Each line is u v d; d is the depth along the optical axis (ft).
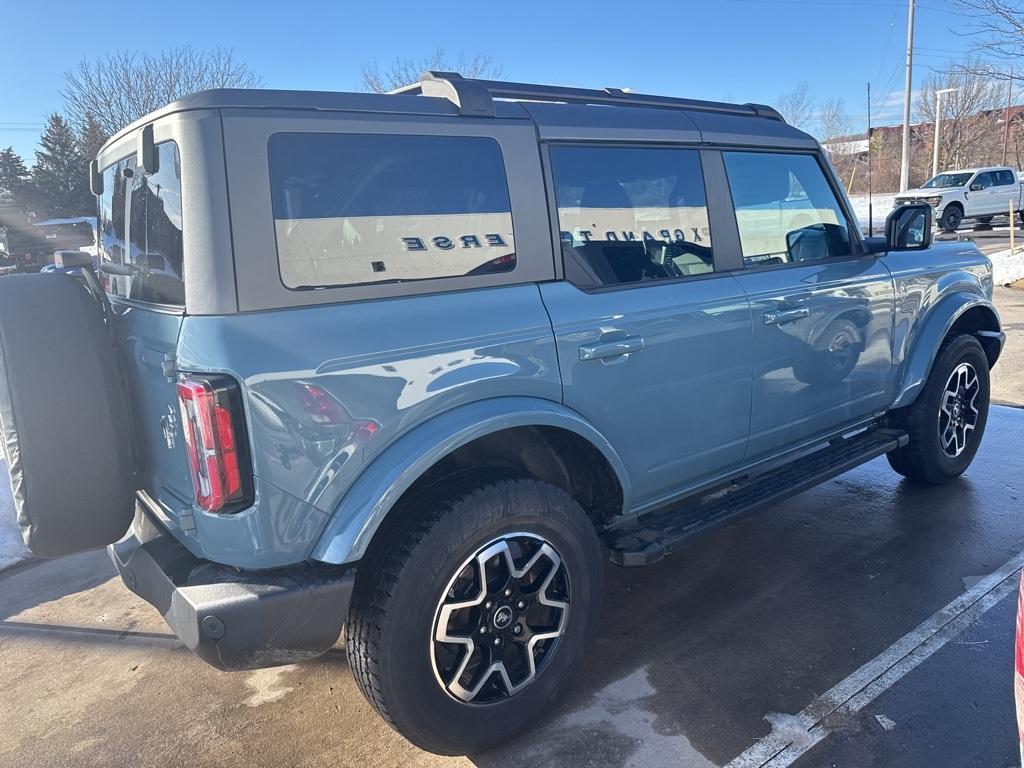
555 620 9.02
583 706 9.45
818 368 12.27
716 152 11.22
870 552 13.08
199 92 7.24
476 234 8.57
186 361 6.95
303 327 7.25
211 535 7.27
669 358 10.06
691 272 10.65
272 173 7.29
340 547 7.29
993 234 72.23
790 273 11.87
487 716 8.45
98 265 11.13
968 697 9.24
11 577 14.70
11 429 7.54
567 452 9.83
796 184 12.46
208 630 7.06
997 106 104.01
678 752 8.57
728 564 13.01
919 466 15.03
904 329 13.87
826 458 12.92
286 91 7.59
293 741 9.27
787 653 10.34
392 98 8.24
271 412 7.00
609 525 10.19
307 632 7.42
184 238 7.08
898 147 111.24
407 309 7.91
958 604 11.29
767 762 8.34
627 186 10.05
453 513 7.88
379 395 7.55
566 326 8.96
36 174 171.22
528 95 9.62
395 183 8.03
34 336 7.57
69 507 7.72
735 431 11.20
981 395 15.74
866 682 9.61
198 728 9.64
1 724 10.03
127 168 9.04
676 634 10.97
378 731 9.36
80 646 11.87
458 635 8.18
